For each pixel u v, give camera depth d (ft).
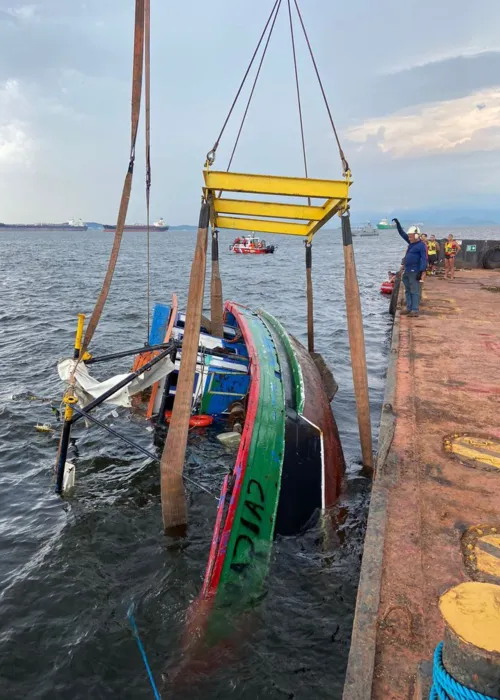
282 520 18.57
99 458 26.03
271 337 29.07
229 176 18.03
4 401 33.42
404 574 11.08
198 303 17.87
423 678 7.18
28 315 67.21
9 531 19.92
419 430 18.62
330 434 22.62
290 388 23.16
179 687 12.99
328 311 75.46
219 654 13.87
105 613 15.52
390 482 14.87
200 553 18.25
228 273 147.23
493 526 12.87
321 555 17.66
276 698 12.52
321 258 236.22
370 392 36.55
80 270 148.05
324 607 15.33
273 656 13.70
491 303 46.98
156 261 200.13
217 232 35.12
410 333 34.50
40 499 22.29
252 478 18.07
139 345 50.65
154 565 17.69
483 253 79.66
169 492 18.89
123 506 21.66
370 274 143.84
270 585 16.17
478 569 11.24
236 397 29.94
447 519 13.17
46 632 14.85
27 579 17.06
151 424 30.12
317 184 18.84
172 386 30.91
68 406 21.81
